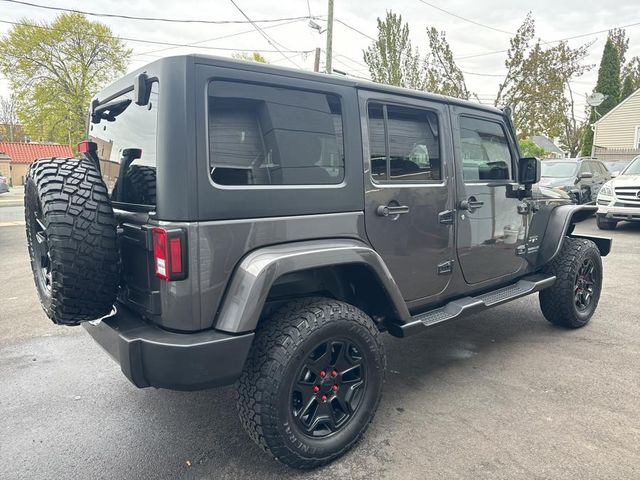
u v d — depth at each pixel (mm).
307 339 2309
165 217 2102
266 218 2303
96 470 2471
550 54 21531
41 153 42000
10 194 26734
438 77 23422
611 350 3932
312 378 2438
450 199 3229
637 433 2713
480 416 2930
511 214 3777
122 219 2467
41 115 38688
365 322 2545
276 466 2496
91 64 39562
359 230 2691
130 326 2312
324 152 2535
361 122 2711
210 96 2148
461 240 3344
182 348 2070
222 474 2436
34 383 3453
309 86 2486
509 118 3859
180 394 3295
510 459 2496
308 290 2674
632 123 25656
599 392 3209
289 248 2355
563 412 2957
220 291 2195
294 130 2420
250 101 2271
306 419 2432
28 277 6617
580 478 2338
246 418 2305
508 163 3857
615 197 10055
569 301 4219
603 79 33156
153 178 2201
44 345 4160
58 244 2139
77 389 3363
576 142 30000
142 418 2980
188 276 2109
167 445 2689
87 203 2213
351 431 2539
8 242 9500
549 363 3689
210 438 2758
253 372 2271
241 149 2232
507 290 3803
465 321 4738
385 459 2520
